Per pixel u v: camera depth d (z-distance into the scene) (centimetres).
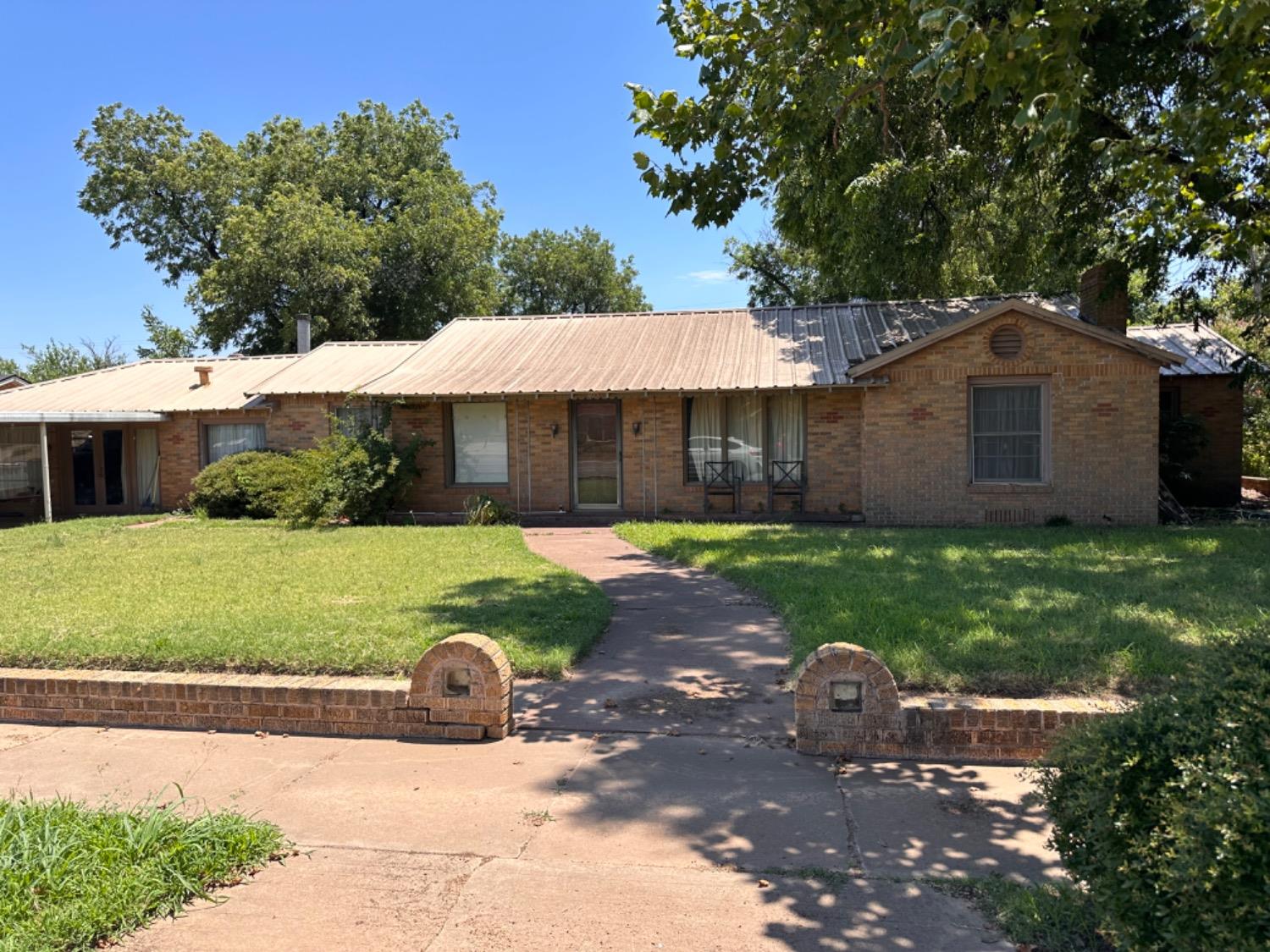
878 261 1917
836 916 362
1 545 1466
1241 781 261
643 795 484
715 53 831
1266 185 1170
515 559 1212
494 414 1875
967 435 1602
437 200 3816
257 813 470
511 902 377
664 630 829
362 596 933
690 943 344
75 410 2161
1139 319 2995
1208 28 840
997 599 825
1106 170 1266
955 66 618
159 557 1273
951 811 459
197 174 3597
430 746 568
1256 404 2517
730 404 1770
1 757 562
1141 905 277
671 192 877
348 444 1756
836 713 535
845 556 1141
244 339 3603
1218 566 1008
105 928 349
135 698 620
